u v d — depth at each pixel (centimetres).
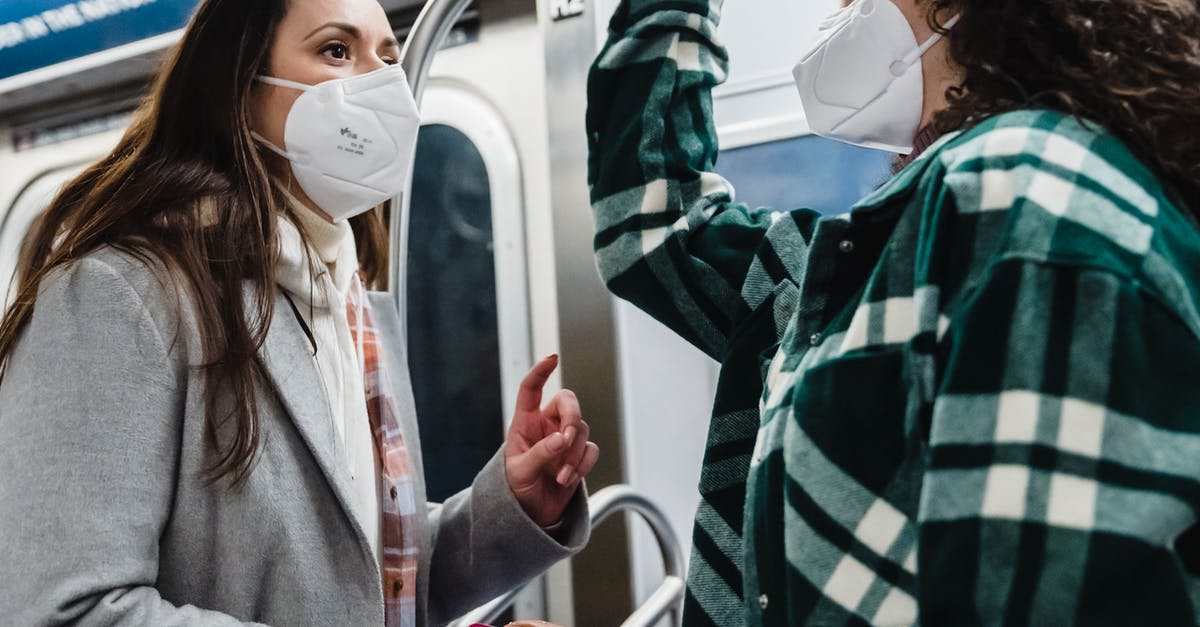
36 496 106
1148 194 78
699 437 327
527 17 319
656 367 313
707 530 117
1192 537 71
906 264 83
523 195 316
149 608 104
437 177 326
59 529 104
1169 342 69
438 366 323
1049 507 67
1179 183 86
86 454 107
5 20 352
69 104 365
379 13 146
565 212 304
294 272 129
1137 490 66
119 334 112
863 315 83
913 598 76
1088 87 85
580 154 302
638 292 133
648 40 139
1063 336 69
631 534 299
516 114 318
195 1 329
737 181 294
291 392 121
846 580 78
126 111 359
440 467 322
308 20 138
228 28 134
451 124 323
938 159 84
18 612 102
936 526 70
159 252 118
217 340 117
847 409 81
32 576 103
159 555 114
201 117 132
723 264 128
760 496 90
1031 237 72
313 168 138
